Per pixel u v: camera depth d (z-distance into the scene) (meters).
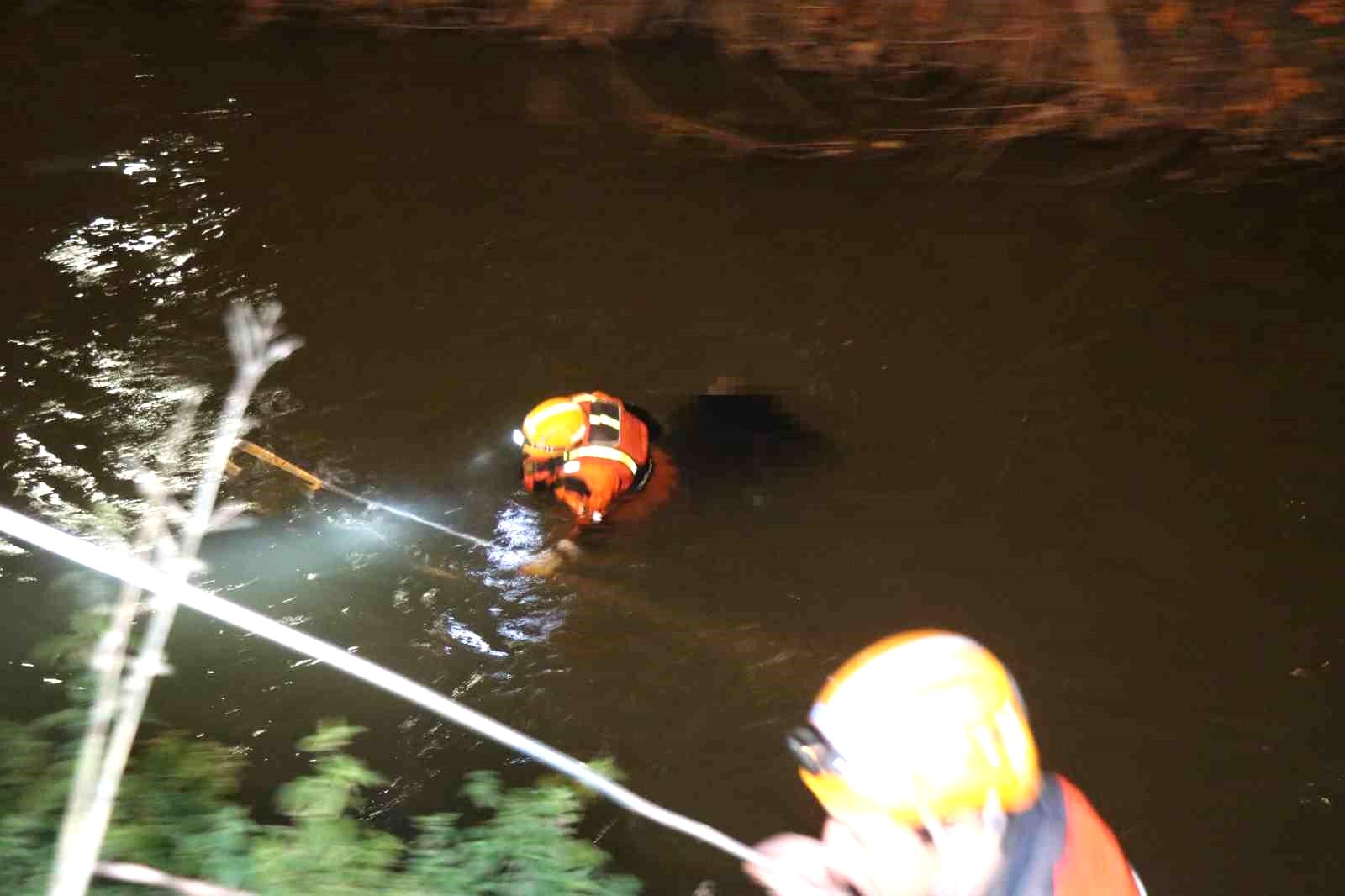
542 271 8.28
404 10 12.83
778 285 8.09
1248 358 7.10
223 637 5.09
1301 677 4.88
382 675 1.82
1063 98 10.78
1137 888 1.63
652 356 7.38
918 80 11.48
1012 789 1.59
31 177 9.43
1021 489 6.12
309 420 6.68
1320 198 9.02
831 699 1.72
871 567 5.61
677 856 4.13
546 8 12.58
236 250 8.47
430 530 5.86
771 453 6.41
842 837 1.78
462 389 7.02
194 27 12.55
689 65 11.96
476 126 10.53
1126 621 5.24
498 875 2.58
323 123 10.50
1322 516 5.81
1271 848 4.14
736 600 5.41
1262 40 10.74
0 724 3.00
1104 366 7.11
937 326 7.59
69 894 1.62
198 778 2.80
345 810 4.25
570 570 5.58
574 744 4.66
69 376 6.96
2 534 5.54
